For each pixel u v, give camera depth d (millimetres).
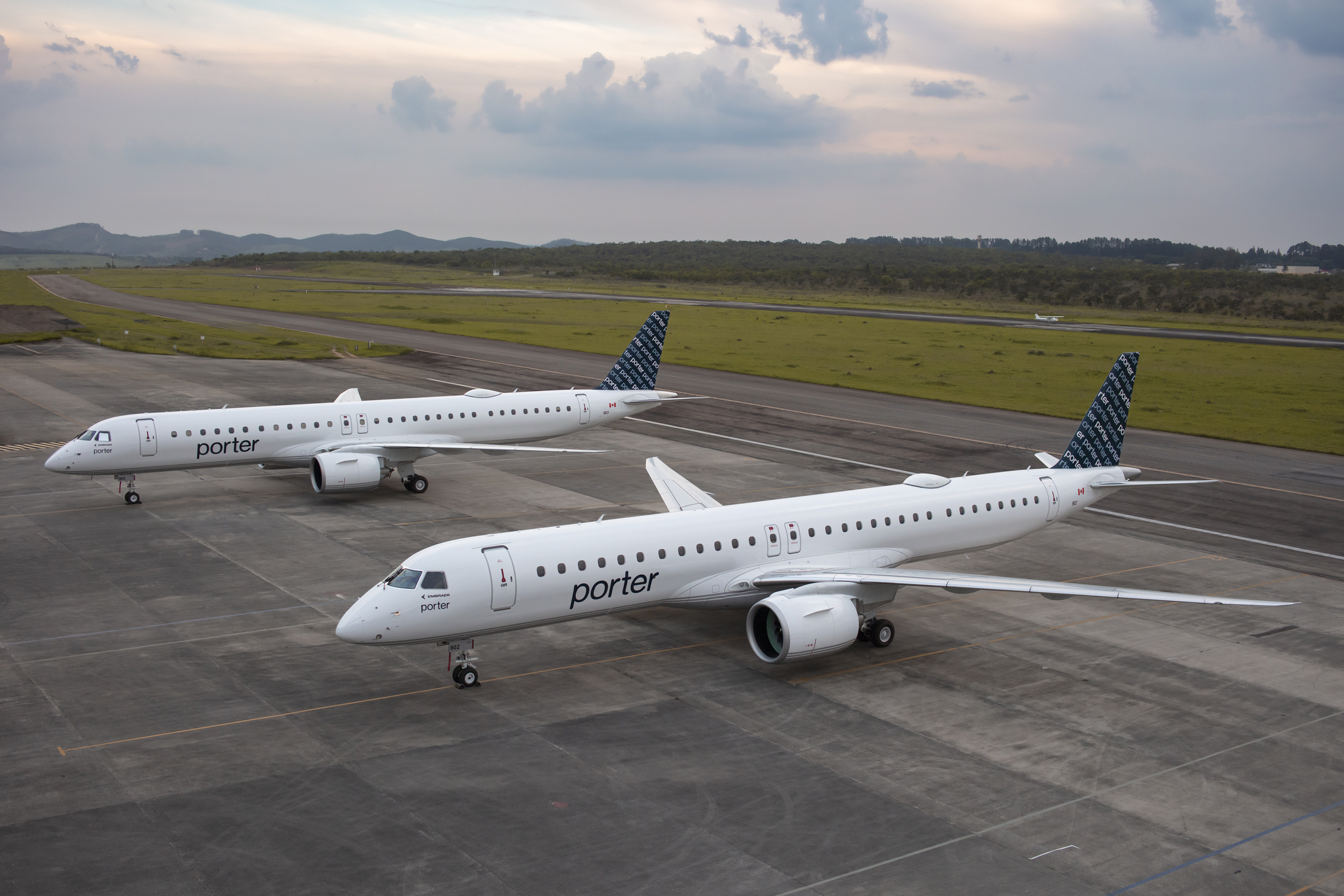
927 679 28297
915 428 70812
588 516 45688
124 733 23469
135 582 34844
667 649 30016
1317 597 36781
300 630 30656
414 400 52469
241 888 17500
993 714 25984
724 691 26953
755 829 19906
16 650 28453
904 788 21844
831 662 29453
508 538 27234
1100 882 18500
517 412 54594
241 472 53500
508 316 156500
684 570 29156
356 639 24891
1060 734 24891
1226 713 26500
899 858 19016
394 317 152500
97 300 180500
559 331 132750
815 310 186250
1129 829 20438
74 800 20375
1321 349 128125
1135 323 176125
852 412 76938
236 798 20578
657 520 29703
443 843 19062
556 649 29797
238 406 73875
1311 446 65938
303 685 26562
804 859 18875
